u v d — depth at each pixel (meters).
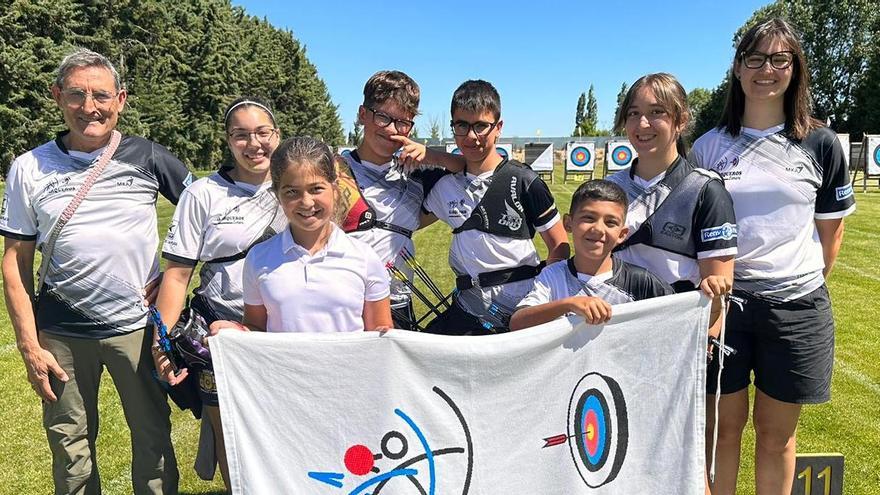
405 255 3.08
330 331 2.32
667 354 2.37
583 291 2.46
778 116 2.64
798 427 4.05
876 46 41.59
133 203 2.67
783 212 2.59
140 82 35.44
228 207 2.56
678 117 2.48
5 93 25.95
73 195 2.57
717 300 2.42
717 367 2.66
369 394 2.23
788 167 2.58
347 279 2.33
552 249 2.87
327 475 2.25
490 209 2.81
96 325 2.67
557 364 2.29
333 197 2.28
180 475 3.65
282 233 2.39
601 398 2.35
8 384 4.85
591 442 2.36
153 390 2.83
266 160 2.54
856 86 42.81
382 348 2.21
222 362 2.18
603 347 2.32
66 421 2.76
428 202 3.05
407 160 2.89
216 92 41.41
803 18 44.84
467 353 2.22
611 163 26.25
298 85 61.69
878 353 5.41
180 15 39.47
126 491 3.44
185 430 4.22
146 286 2.76
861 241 11.06
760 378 2.78
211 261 2.62
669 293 2.43
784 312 2.63
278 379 2.20
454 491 2.29
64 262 2.60
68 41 29.09
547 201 2.83
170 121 36.97
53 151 2.60
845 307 6.88
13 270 2.61
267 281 2.31
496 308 2.85
